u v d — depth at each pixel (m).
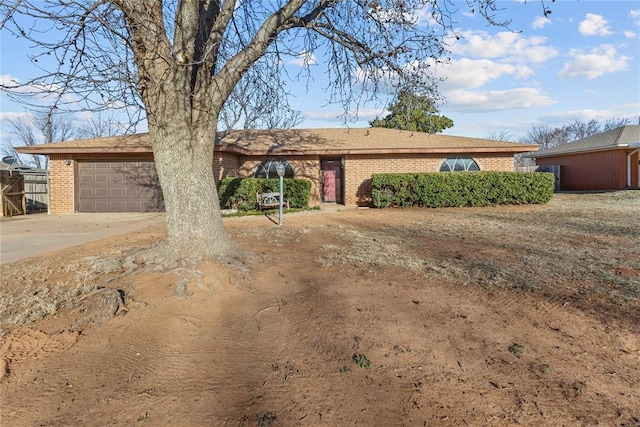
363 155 17.27
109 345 3.54
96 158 15.41
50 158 15.23
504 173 15.45
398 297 4.69
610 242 7.96
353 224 10.88
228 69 5.62
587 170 24.64
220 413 2.60
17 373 3.09
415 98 7.53
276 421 2.50
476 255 6.84
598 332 3.74
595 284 5.09
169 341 3.62
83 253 7.17
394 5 6.07
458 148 16.64
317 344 3.54
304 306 4.41
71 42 4.77
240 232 9.20
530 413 2.58
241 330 3.84
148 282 4.90
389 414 2.57
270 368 3.16
